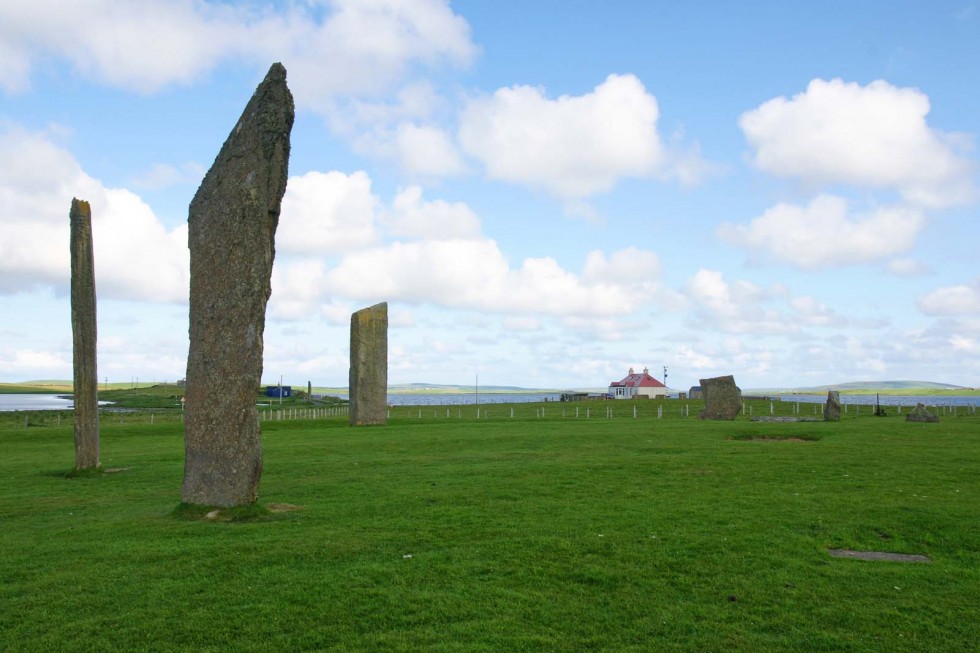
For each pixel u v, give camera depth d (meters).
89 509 19.17
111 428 49.28
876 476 22.67
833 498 18.86
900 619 10.56
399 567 12.62
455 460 27.80
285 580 11.91
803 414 67.31
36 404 190.50
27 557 13.51
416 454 30.39
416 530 15.32
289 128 17.02
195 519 16.59
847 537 14.98
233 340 16.94
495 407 93.31
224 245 17.14
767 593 11.57
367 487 21.30
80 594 11.29
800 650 9.57
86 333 26.33
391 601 11.02
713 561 13.13
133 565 12.77
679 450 30.34
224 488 16.92
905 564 13.23
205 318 17.38
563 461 26.69
